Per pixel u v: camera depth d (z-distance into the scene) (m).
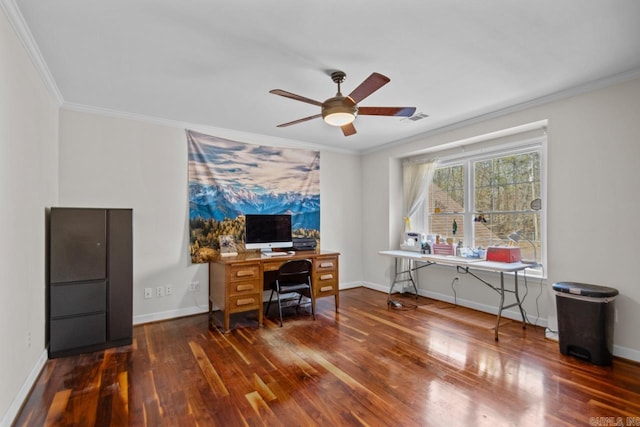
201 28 1.91
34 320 2.27
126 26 1.88
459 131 3.82
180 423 1.79
